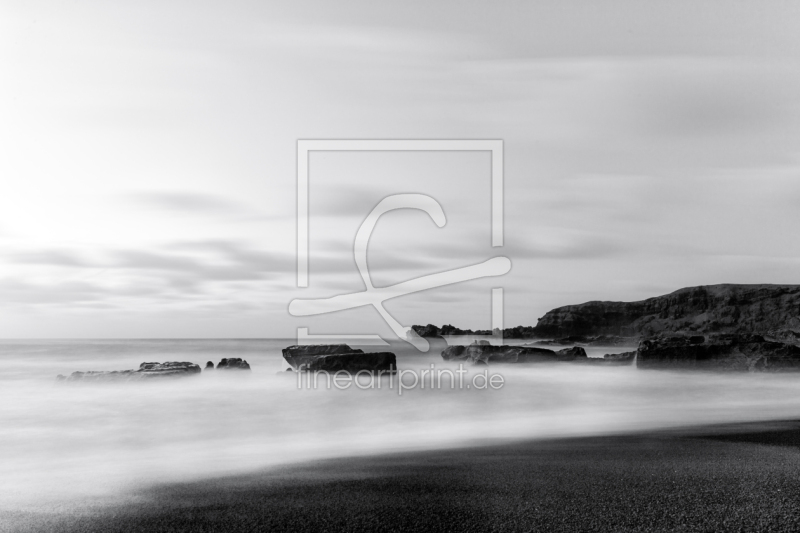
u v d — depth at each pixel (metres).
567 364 19.59
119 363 25.59
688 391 15.45
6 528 5.97
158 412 12.76
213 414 12.53
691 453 8.49
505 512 6.14
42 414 12.59
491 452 8.79
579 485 6.98
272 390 15.45
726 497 6.53
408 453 8.83
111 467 8.34
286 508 6.39
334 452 9.02
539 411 12.83
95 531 5.89
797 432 10.09
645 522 5.84
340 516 6.12
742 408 13.02
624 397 14.52
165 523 6.05
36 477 7.86
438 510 6.22
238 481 7.45
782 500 6.43
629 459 8.19
